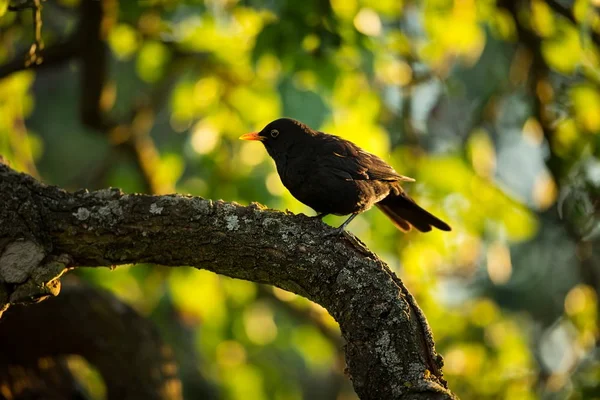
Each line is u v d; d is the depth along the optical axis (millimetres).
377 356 6410
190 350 16250
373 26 11742
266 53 11125
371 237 13258
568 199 11484
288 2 10984
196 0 12438
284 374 14906
